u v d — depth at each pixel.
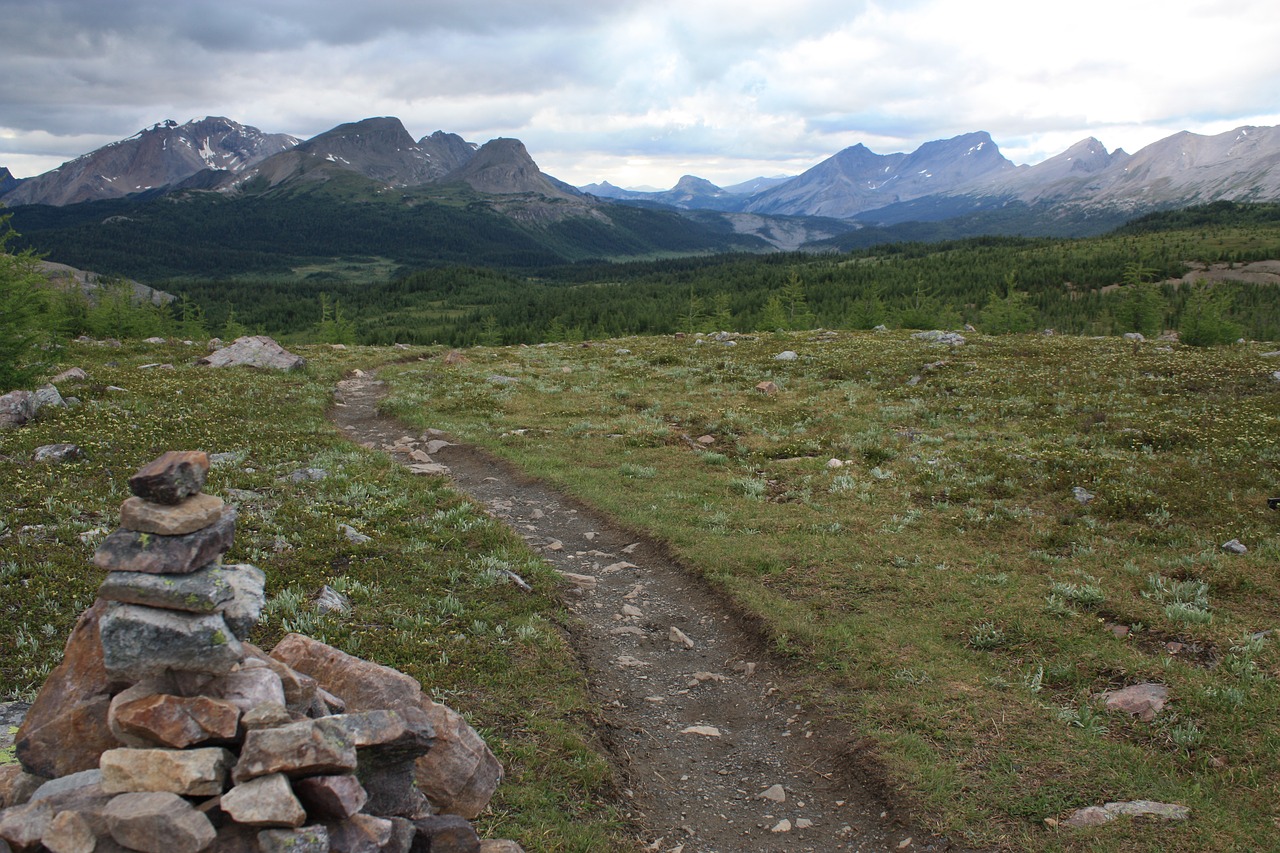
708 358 45.41
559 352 52.56
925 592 14.05
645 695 11.50
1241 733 9.28
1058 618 12.78
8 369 25.14
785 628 12.91
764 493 20.69
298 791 5.06
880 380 36.22
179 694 5.38
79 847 4.46
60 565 12.34
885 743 9.73
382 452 24.52
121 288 63.09
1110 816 8.14
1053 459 21.58
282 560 13.87
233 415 27.34
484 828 7.86
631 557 16.91
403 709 6.14
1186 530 16.33
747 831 8.59
